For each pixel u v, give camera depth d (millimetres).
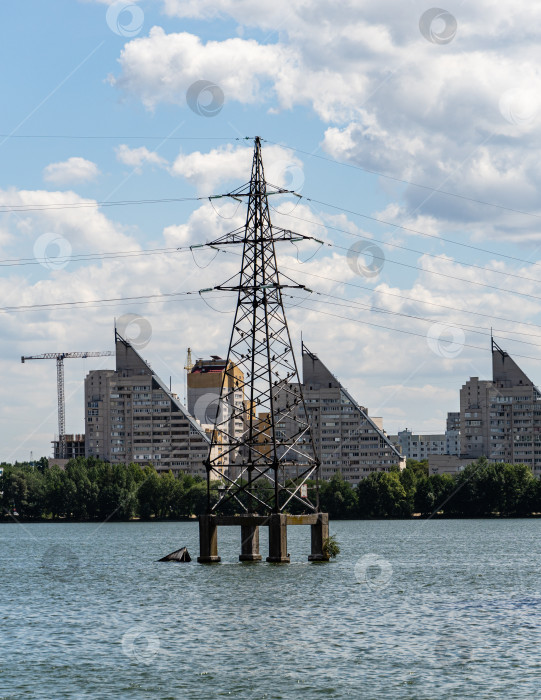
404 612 120688
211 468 173250
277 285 166875
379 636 103750
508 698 78688
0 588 157250
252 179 169625
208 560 176125
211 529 175875
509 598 136125
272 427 168375
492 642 100000
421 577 166125
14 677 86875
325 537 179125
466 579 163250
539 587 151125
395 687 82250
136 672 88125
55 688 83062
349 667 89188
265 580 151125
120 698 80000
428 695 79875
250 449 170250
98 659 93688
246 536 180750
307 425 174375
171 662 91875
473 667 88812
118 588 150125
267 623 112250
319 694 80500
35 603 135125
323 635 104500
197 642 101125
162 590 142750
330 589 141250
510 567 189750
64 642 102500
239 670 88375
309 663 90875
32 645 101125
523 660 91375
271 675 86562
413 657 93125
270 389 166750
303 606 125125
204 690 82062
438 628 108688
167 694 81062
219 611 121312
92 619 117812
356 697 79562
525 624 111312
